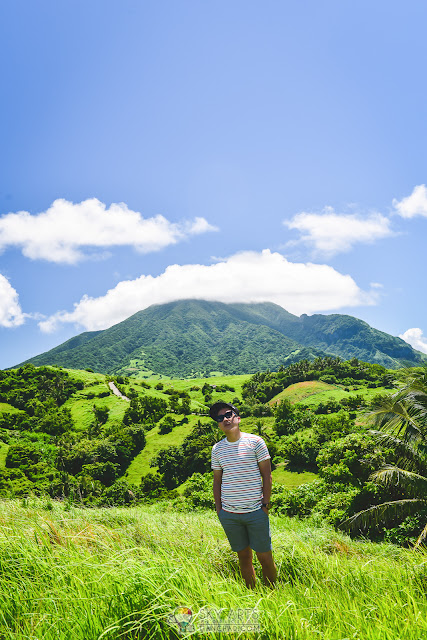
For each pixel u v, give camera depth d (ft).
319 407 368.89
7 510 15.64
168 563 8.81
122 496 194.49
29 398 490.49
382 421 37.83
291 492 52.06
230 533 11.37
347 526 36.29
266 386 508.12
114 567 8.54
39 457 294.46
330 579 10.71
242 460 11.52
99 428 396.57
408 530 33.09
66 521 13.89
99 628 6.62
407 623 6.68
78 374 609.42
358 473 45.57
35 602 7.61
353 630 6.89
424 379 36.52
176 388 635.66
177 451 285.02
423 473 36.76
